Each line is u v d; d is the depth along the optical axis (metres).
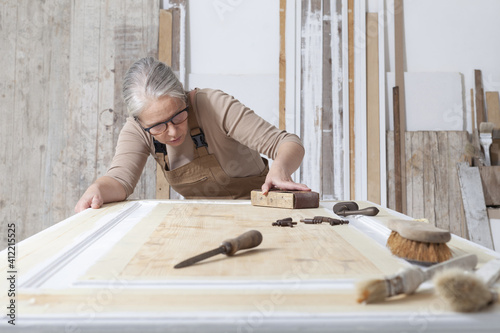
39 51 4.15
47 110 4.16
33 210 4.12
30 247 1.03
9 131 4.12
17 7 4.12
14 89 4.12
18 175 4.12
